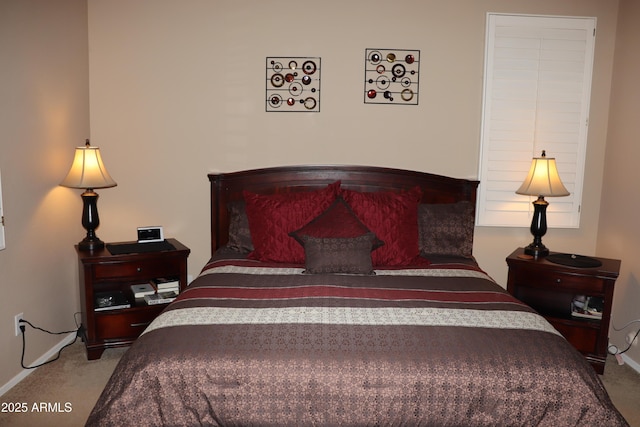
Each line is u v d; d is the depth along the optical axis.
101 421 1.79
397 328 2.04
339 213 3.10
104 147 3.65
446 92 3.68
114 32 3.57
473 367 1.82
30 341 2.99
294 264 3.09
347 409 1.78
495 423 1.79
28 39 2.90
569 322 3.18
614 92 3.60
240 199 3.66
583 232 3.80
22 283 2.90
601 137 3.71
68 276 3.43
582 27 3.60
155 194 3.72
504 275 3.81
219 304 2.29
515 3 3.60
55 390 2.78
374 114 3.69
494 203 3.74
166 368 1.82
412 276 2.83
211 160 3.71
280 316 2.15
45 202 3.13
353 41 3.63
